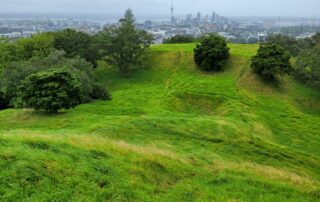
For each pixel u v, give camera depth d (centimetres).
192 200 1550
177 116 4497
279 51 7094
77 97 4422
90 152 1803
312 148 4616
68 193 1335
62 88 4259
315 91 6906
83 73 5775
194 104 6191
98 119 3847
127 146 2172
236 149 3434
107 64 8869
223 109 5853
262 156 3406
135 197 1448
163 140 3272
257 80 7000
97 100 5922
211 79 7181
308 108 6431
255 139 3988
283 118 5631
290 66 6950
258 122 5166
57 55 6362
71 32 9056
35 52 7900
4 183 1291
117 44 8050
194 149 3091
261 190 1811
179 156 2319
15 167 1382
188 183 1772
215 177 1930
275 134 5006
